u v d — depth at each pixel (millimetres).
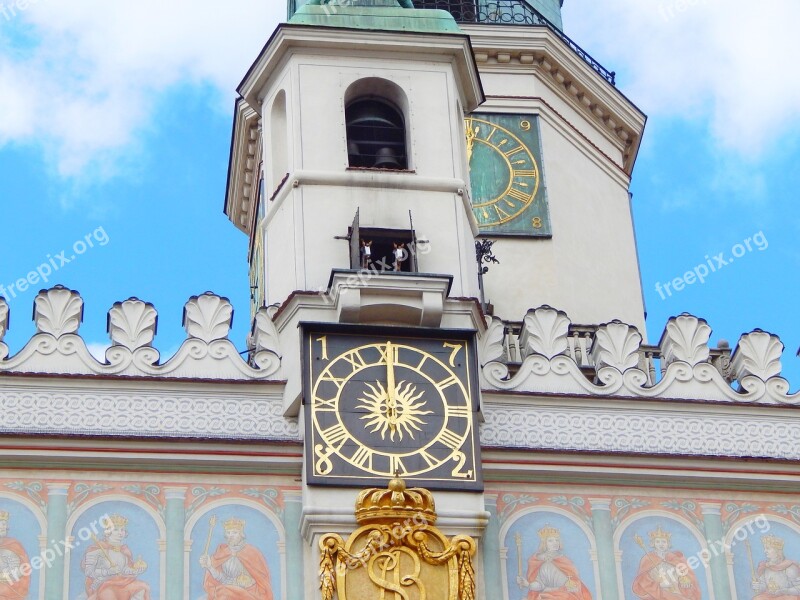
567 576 38781
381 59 44000
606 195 53906
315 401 39219
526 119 53312
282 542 38375
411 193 42375
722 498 39875
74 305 39906
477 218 51750
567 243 51906
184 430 39125
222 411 39438
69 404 39000
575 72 54250
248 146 52031
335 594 37625
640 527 39406
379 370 39688
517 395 40250
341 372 39562
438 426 39281
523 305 50719
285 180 42562
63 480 38375
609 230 53250
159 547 38062
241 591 37844
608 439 40094
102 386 39219
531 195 52250
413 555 38031
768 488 40031
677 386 40812
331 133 43000
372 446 38938
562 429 40094
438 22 44531
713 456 39969
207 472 38812
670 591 38906
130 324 39906
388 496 38281
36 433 38469
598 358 41000
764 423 40594
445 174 42750
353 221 41688
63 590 37500
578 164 53562
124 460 38594
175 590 37719
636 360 40969
